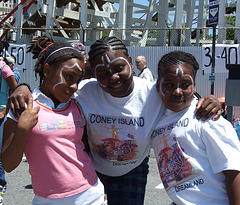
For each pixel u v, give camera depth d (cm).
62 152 195
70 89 202
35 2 1491
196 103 208
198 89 820
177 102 200
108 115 222
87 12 1198
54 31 1327
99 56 206
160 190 459
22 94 195
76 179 196
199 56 816
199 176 195
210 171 194
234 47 784
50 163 193
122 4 1072
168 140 208
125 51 214
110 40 211
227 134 190
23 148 182
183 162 199
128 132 222
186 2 1441
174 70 197
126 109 219
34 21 1332
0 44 449
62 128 198
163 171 210
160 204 402
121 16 1078
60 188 193
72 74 199
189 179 197
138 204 237
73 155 199
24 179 501
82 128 214
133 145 224
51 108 201
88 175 205
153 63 864
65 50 200
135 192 239
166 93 204
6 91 399
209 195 192
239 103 344
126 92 214
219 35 930
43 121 194
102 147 230
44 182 194
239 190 182
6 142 188
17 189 451
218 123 194
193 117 201
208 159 196
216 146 189
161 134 214
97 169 241
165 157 210
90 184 202
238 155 187
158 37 1254
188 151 199
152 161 638
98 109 224
